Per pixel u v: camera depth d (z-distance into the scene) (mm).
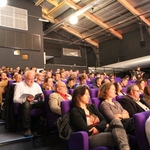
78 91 1862
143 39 9211
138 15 8156
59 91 2371
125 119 1813
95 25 9711
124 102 2229
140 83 3111
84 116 1762
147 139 1384
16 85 2518
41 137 2221
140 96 2623
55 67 8312
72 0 8016
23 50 7453
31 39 7719
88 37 10719
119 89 2828
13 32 7289
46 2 8320
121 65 9297
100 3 7914
